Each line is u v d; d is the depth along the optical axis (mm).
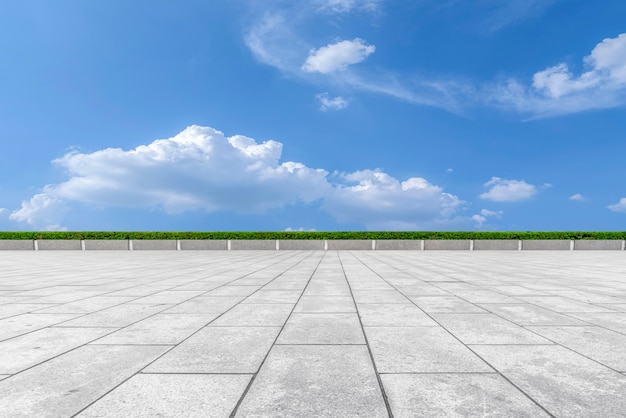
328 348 4109
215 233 28312
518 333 4746
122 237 28750
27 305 6703
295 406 2734
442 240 26203
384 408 2703
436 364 3617
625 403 2799
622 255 21172
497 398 2873
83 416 2613
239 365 3596
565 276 10922
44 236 28844
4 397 2928
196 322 5344
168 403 2791
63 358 3836
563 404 2777
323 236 27844
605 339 4500
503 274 11375
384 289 8359
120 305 6645
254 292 7996
